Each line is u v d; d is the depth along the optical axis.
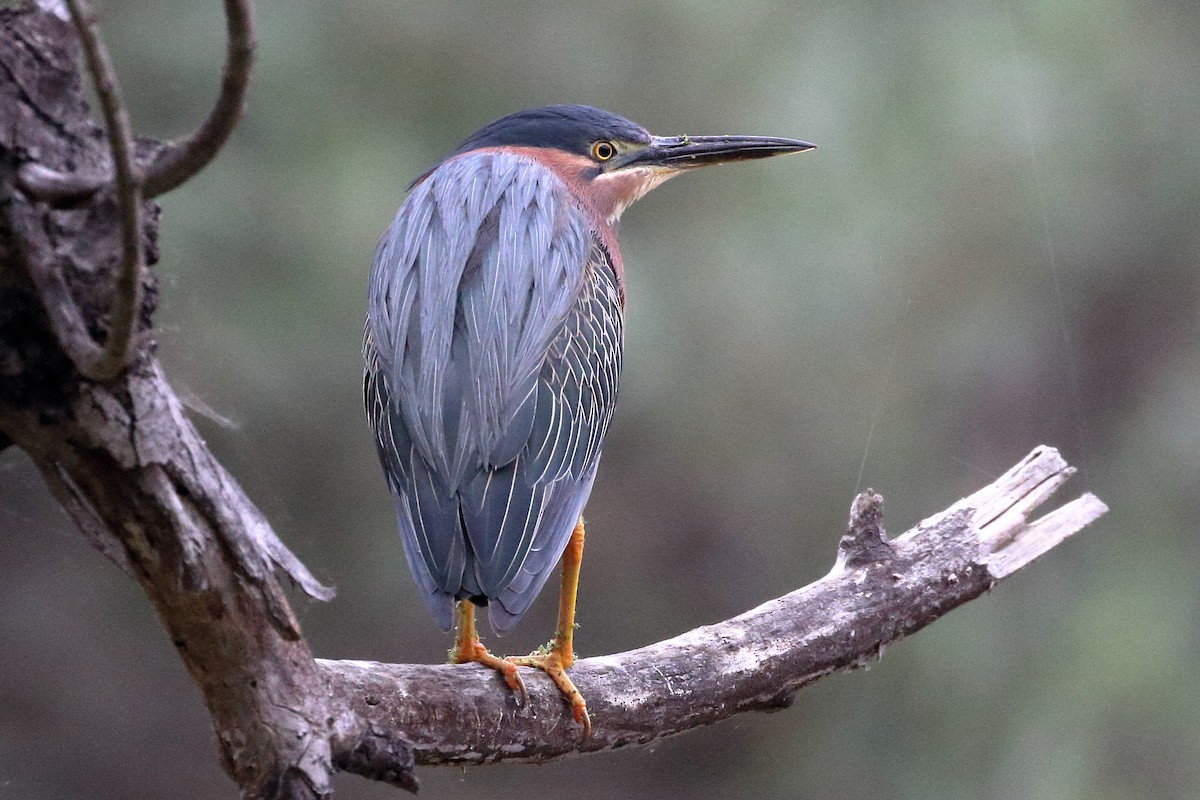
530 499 6.01
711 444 15.02
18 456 9.48
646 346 14.19
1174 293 15.37
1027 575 14.22
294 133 13.44
